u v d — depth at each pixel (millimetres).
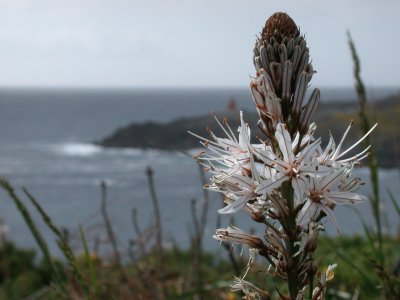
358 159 370
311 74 379
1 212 4832
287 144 361
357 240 1270
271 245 373
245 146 389
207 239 2385
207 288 655
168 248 1271
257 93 379
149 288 727
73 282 629
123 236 2107
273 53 376
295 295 362
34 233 513
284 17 380
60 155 11961
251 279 663
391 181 5086
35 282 1402
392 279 482
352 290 717
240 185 374
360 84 568
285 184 370
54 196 6543
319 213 370
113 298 630
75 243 801
